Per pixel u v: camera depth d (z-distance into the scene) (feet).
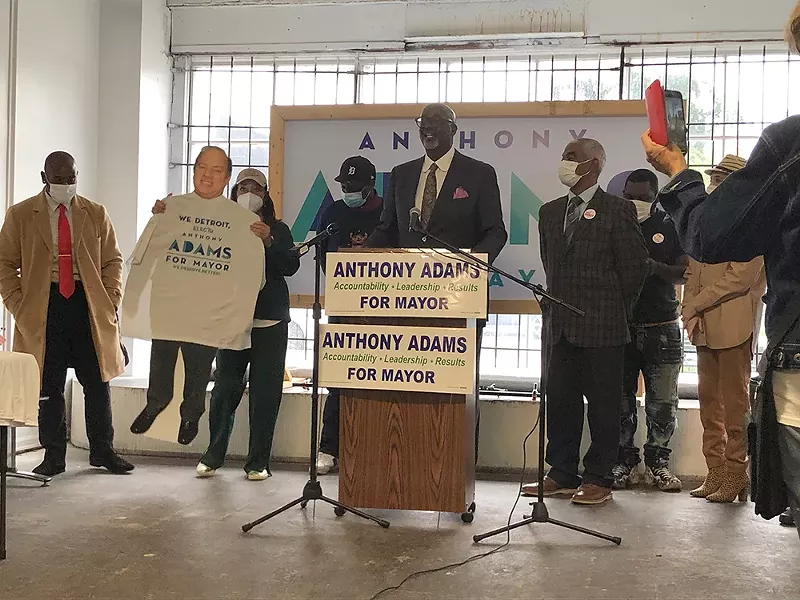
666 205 4.98
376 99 19.31
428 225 13.39
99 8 18.72
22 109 16.21
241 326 12.85
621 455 14.12
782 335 4.38
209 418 15.11
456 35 18.54
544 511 10.48
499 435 15.10
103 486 13.33
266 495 12.78
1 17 15.66
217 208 12.98
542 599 8.15
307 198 17.30
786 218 4.33
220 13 19.60
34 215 13.85
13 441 13.93
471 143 16.76
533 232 16.55
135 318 12.89
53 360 13.93
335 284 10.91
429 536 10.47
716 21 17.57
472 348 10.57
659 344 13.82
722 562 9.53
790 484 4.38
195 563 9.20
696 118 18.04
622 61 18.03
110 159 18.78
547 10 18.19
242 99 19.83
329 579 8.67
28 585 8.40
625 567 9.28
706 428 13.25
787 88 17.66
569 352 12.78
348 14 19.07
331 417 14.75
